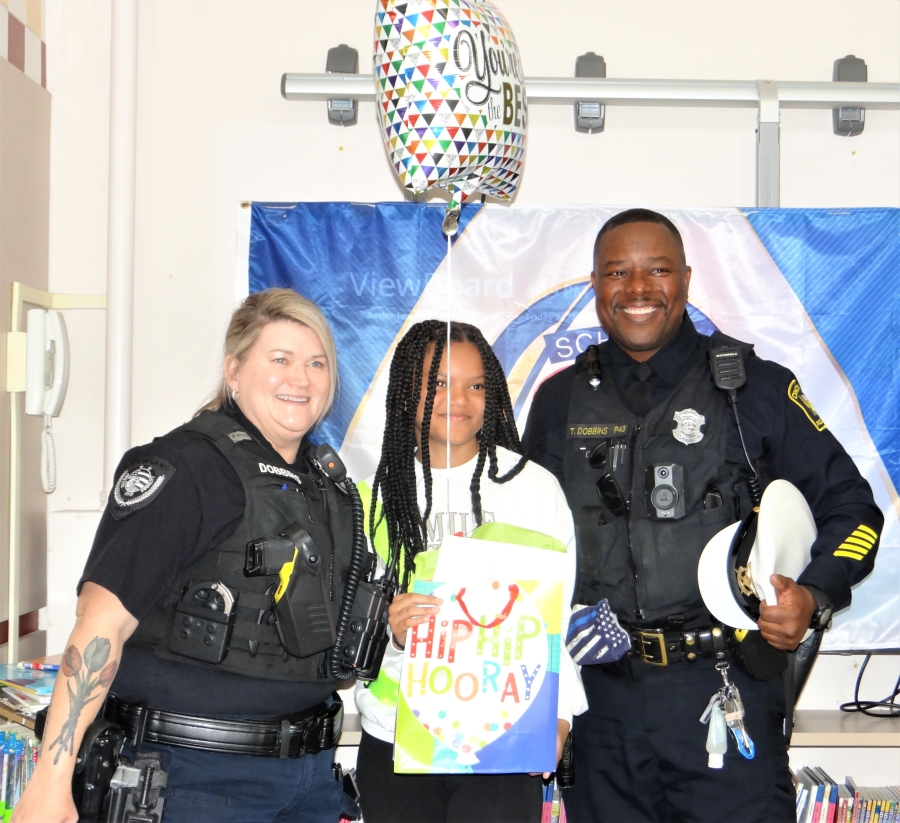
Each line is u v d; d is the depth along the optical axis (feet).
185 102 8.46
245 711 4.47
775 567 5.37
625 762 5.71
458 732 4.87
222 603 4.33
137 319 8.41
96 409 8.55
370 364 8.07
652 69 8.45
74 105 8.57
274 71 8.46
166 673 4.39
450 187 6.06
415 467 5.64
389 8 5.63
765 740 5.62
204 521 4.38
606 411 6.10
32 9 8.32
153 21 8.46
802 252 8.04
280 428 4.83
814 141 8.43
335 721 4.90
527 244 8.12
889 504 7.97
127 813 4.12
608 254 6.14
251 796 4.48
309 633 4.46
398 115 5.64
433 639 4.99
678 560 5.69
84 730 4.10
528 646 4.98
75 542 8.22
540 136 8.43
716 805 5.53
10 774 6.64
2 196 7.62
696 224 8.09
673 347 6.15
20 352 7.84
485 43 5.62
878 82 8.12
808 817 7.68
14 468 7.77
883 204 8.41
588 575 5.86
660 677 5.66
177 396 8.41
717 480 5.80
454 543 5.08
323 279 8.09
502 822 4.99
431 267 8.11
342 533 4.96
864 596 7.94
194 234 8.43
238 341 4.91
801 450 5.85
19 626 8.13
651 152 8.43
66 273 8.55
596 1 8.46
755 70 8.45
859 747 8.34
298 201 8.29
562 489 5.93
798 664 6.19
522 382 8.10
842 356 8.01
